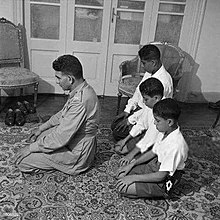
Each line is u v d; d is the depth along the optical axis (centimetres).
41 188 226
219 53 402
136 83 337
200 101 419
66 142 224
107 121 338
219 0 376
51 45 378
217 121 345
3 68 335
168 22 388
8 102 365
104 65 396
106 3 369
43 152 232
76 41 381
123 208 214
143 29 388
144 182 213
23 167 235
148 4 375
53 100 379
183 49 401
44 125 259
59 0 361
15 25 348
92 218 203
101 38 384
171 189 212
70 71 218
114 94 412
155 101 228
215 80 416
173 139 205
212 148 303
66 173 240
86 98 222
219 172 264
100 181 239
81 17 372
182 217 210
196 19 381
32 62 381
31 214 202
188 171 262
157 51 256
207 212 216
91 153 242
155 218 207
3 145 273
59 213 204
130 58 399
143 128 261
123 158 249
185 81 407
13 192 219
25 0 354
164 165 205
